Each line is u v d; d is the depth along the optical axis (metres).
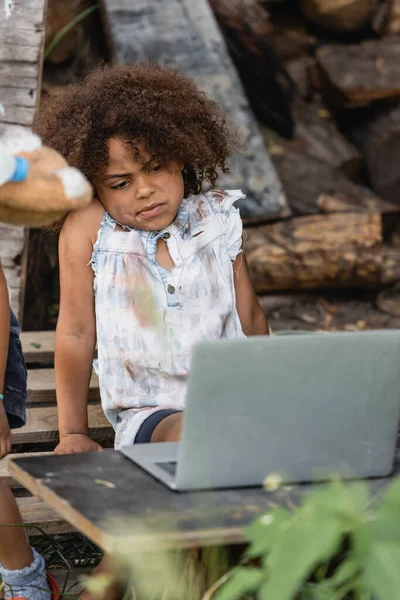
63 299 3.28
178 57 6.86
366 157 7.84
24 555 2.89
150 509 2.09
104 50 6.98
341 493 1.65
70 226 3.27
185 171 3.47
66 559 3.49
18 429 3.63
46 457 2.44
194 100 3.37
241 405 2.20
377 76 8.02
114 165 3.12
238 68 7.44
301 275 6.50
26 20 4.71
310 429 2.28
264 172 6.68
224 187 6.51
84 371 3.26
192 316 3.24
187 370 3.19
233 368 2.17
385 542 1.59
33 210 2.30
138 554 2.02
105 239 3.25
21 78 4.69
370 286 6.69
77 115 3.21
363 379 2.29
